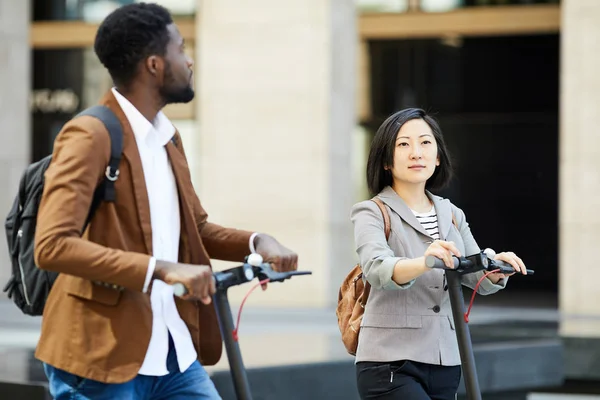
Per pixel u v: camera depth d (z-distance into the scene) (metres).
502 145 34.56
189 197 6.47
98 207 6.00
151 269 5.70
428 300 7.60
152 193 6.20
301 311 26.36
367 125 34.25
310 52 27.59
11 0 30.12
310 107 27.59
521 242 34.91
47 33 33.94
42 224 5.72
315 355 13.57
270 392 12.16
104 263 5.68
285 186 27.73
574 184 26.41
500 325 19.81
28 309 7.40
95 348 5.92
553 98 34.00
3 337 19.64
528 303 31.05
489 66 34.19
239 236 6.71
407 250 7.65
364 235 7.52
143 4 6.25
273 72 27.81
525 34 33.75
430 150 7.76
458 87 34.22
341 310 8.10
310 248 27.55
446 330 7.62
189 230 6.39
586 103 26.34
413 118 7.83
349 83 28.89
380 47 34.19
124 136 6.09
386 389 7.51
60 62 34.88
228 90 28.03
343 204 28.52
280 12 27.78
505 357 15.47
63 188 5.76
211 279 5.74
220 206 28.05
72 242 5.68
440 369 7.60
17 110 30.23
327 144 27.58
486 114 34.44
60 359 5.95
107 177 5.98
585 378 17.47
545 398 17.97
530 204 34.66
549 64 33.97
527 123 34.31
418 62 34.12
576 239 26.33
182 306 6.32
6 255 30.12
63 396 6.09
